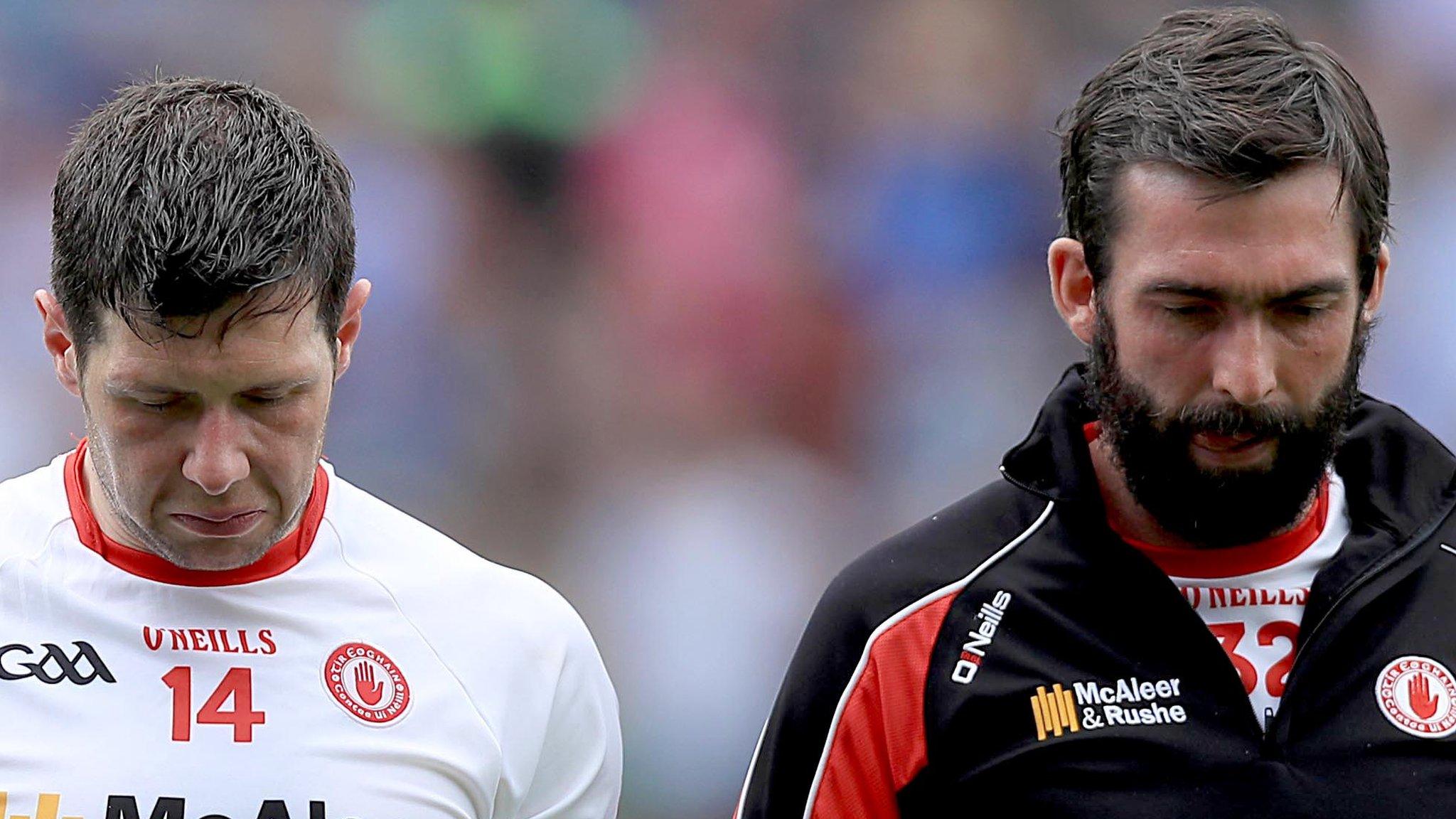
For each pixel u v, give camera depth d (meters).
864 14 34.69
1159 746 8.23
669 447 31.44
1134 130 8.26
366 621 8.91
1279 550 8.70
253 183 8.12
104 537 8.77
